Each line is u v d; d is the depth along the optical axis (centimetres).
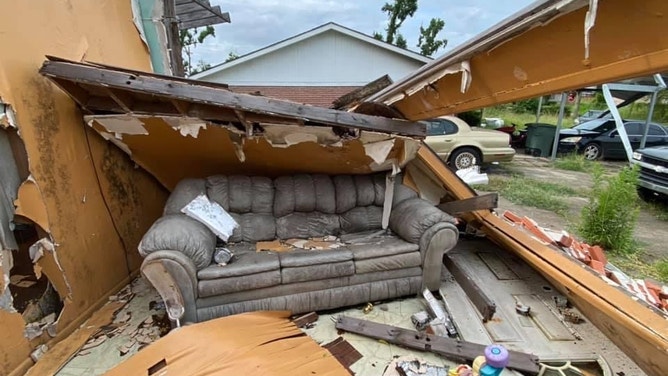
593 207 409
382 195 337
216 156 311
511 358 209
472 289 271
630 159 579
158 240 226
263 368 178
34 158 212
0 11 194
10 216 199
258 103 216
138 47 350
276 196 317
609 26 112
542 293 282
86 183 258
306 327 249
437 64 191
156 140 276
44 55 223
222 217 285
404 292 279
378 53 1054
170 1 398
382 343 232
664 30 100
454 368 206
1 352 192
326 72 1059
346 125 235
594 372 207
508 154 722
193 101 211
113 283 286
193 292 232
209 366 177
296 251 268
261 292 247
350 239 308
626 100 988
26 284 255
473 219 354
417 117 265
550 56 139
